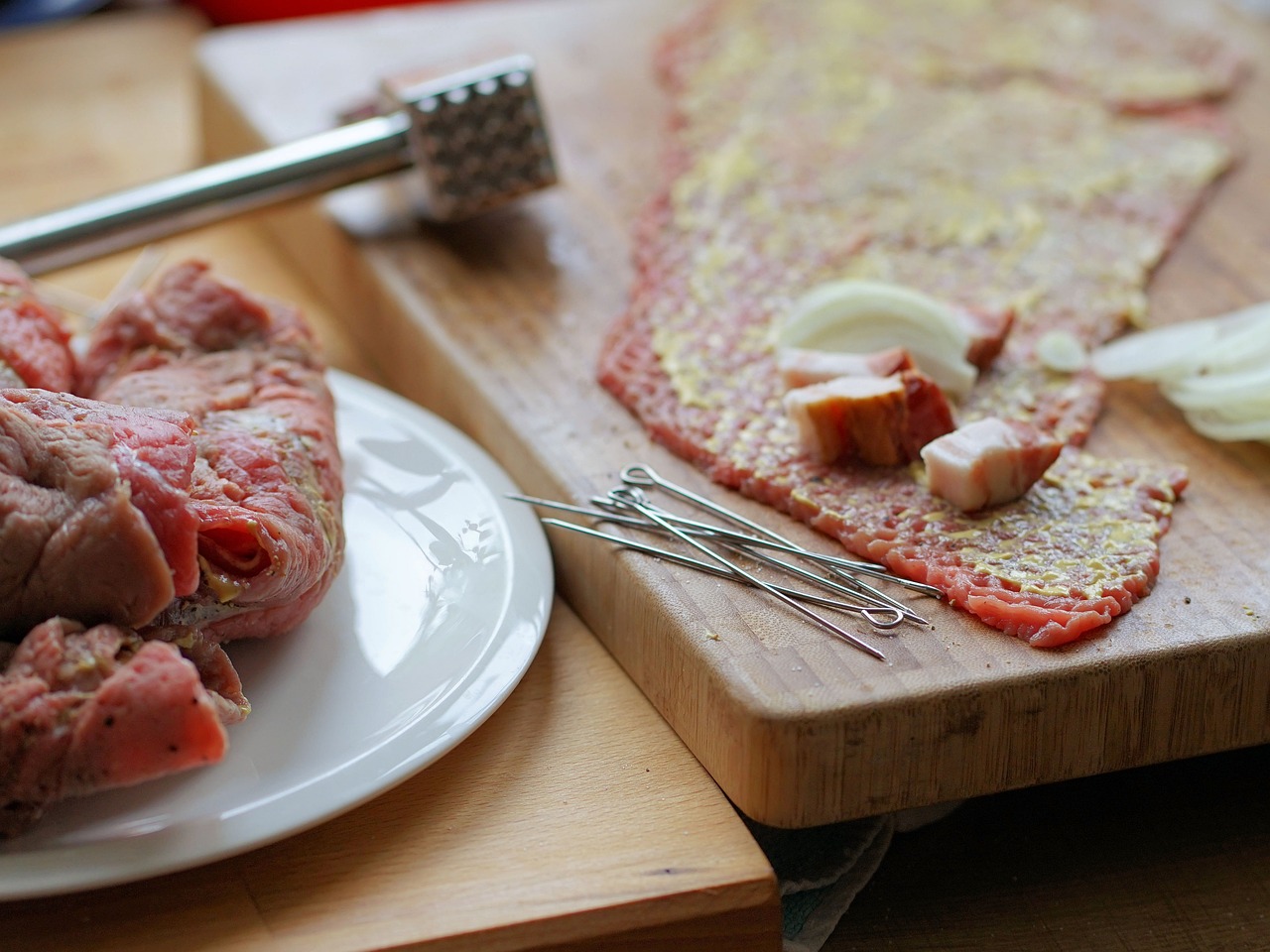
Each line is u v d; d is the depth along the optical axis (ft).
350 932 1.72
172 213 2.40
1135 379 2.26
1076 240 2.48
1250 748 2.04
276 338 2.08
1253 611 1.90
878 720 1.80
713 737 1.85
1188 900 1.89
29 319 2.03
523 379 2.24
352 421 2.21
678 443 2.12
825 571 1.96
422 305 2.37
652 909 1.75
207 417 1.94
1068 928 1.87
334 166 2.47
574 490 2.07
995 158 2.67
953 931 1.87
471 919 1.73
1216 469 2.11
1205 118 2.77
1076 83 2.86
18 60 3.17
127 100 3.07
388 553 2.03
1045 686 1.82
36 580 1.70
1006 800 1.99
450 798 1.85
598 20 3.09
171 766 1.69
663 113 2.81
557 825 1.82
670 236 2.49
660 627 1.92
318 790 1.78
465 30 3.04
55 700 1.67
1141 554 1.95
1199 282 2.43
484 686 1.89
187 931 1.72
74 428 1.74
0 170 2.83
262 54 2.93
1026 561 1.94
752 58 2.93
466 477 2.13
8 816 1.70
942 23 3.04
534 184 2.52
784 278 2.40
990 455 1.99
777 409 2.16
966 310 2.26
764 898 1.77
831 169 2.64
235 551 1.81
